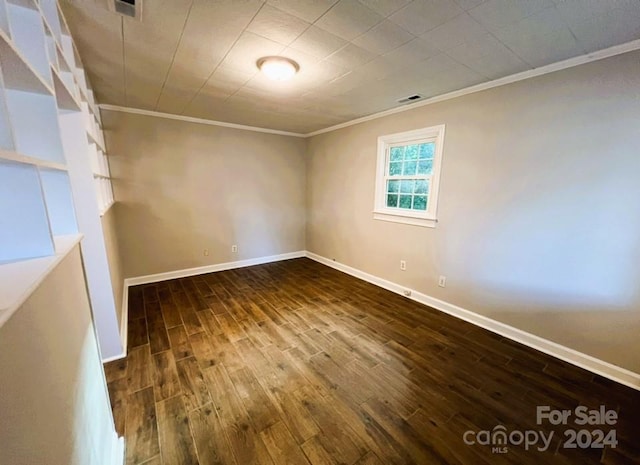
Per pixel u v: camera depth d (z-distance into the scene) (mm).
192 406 1617
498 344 2303
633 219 1758
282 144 4617
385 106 3105
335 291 3475
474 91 2451
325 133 4371
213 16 1468
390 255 3494
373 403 1662
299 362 2049
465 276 2703
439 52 1834
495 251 2451
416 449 1374
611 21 1455
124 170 3377
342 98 2816
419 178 3086
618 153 1774
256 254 4652
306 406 1634
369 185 3697
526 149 2178
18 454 476
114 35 1648
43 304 666
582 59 1846
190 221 3934
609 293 1882
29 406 536
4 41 586
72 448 764
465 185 2611
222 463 1289
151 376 1873
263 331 2486
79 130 1766
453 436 1449
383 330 2521
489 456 1345
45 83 877
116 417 1527
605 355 1922
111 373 1897
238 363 2027
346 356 2127
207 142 3912
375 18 1470
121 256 3426
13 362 488
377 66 2061
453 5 1353
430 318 2762
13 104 931
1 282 550
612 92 1761
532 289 2248
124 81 2391
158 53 1877
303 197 5023
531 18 1448
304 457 1324
